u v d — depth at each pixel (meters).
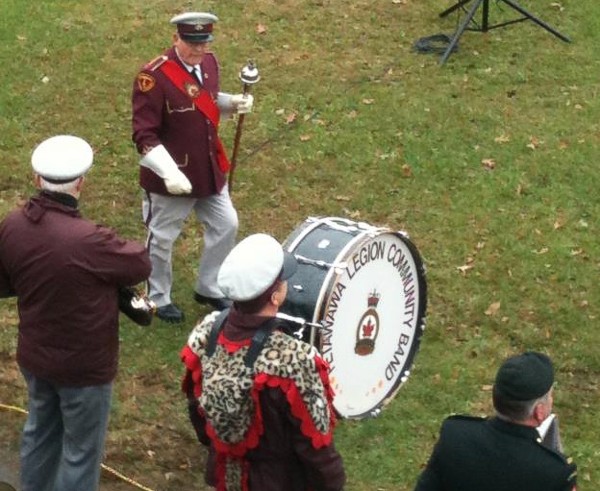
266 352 4.39
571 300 7.55
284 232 8.37
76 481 5.29
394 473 6.16
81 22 11.29
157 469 6.18
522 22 11.21
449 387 6.80
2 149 9.36
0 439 6.38
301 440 4.42
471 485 4.03
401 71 10.43
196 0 11.80
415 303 6.46
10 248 5.05
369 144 9.37
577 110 9.81
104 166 9.18
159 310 7.33
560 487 3.96
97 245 5.00
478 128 9.55
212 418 4.48
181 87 6.90
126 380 6.86
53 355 5.11
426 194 8.73
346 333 6.02
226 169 7.21
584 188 8.77
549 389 4.03
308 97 10.05
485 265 7.89
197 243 8.23
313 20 11.36
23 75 10.38
